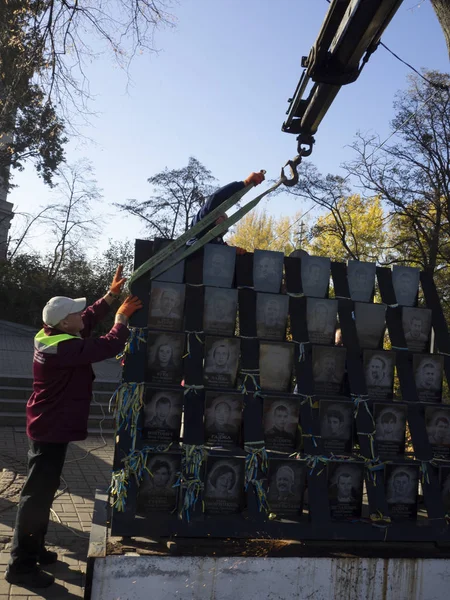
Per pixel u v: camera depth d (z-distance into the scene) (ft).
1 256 97.19
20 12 29.32
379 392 11.96
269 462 10.90
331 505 11.09
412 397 11.97
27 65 30.01
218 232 11.80
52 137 41.19
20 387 29.53
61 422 11.23
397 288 12.88
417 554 10.39
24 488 11.41
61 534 14.19
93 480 19.34
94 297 83.15
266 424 11.26
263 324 11.88
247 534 10.38
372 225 68.85
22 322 79.05
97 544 9.75
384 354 12.06
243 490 10.80
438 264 61.00
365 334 12.41
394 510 11.37
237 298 11.74
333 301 12.28
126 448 10.58
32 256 87.71
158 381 11.15
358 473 11.23
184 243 11.48
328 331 12.17
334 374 11.86
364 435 11.45
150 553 9.45
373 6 10.18
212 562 9.52
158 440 10.89
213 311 11.60
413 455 12.05
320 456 11.05
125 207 114.73
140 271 11.33
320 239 74.02
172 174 115.14
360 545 10.53
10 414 27.07
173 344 11.25
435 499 11.31
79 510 16.15
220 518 10.52
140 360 11.13
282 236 116.16
